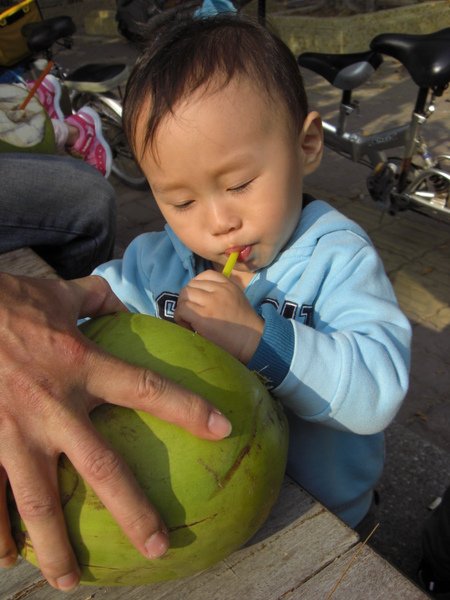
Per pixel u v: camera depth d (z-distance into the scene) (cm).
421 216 391
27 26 412
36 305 83
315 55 366
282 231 108
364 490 133
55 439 71
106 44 892
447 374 271
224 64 99
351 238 117
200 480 73
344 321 109
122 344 82
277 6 838
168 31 112
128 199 463
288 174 104
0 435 71
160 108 99
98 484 68
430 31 738
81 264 211
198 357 81
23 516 70
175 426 74
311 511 93
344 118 371
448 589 168
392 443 229
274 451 81
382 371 100
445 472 217
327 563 85
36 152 214
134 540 69
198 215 106
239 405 79
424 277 334
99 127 268
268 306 103
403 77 639
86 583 80
